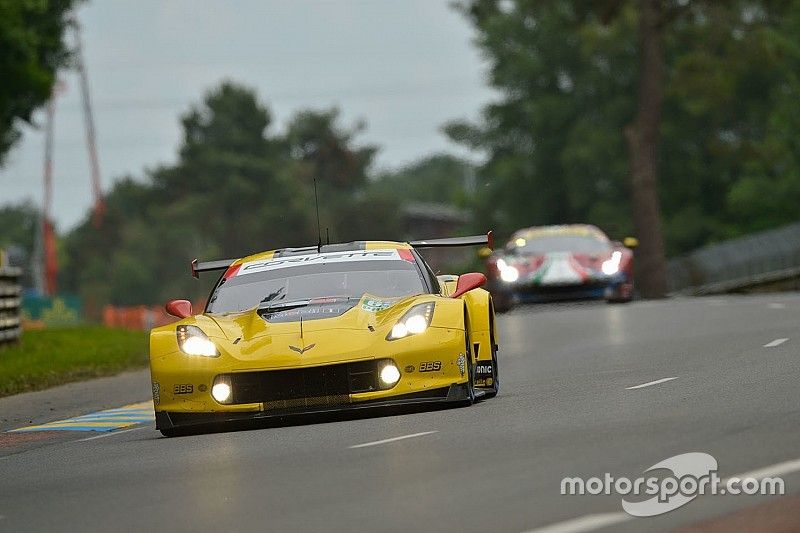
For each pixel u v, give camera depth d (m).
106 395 62.16
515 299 103.62
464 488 26.98
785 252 174.50
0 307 93.00
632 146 196.12
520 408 39.69
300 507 26.48
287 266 45.81
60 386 69.88
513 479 27.52
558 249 106.06
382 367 40.16
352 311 41.69
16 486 33.28
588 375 50.16
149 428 46.16
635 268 196.50
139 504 28.44
